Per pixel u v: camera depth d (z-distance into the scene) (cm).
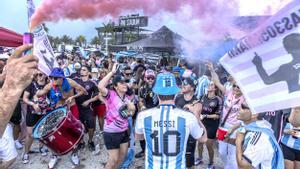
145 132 259
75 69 664
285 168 351
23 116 556
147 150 261
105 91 393
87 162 509
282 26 152
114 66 423
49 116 424
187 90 418
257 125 254
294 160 349
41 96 471
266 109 164
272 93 162
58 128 388
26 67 103
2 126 101
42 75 475
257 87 166
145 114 261
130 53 1441
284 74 158
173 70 583
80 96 533
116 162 412
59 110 427
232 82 381
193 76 508
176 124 250
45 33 167
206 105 449
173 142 250
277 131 347
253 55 163
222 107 439
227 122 376
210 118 448
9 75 102
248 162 250
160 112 255
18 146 555
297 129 344
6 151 383
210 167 471
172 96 258
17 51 106
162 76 265
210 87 450
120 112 395
